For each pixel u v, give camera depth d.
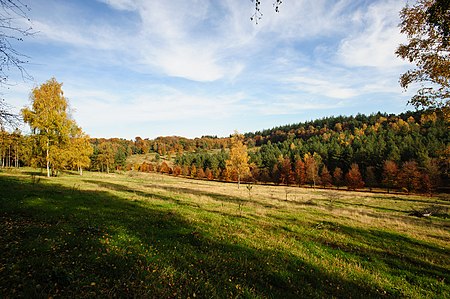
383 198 45.69
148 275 6.83
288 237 12.84
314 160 87.12
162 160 168.75
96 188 24.89
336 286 7.92
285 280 7.78
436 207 30.95
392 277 9.18
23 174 35.03
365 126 133.88
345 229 15.34
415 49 8.86
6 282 5.62
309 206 25.47
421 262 10.78
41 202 14.30
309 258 10.09
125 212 14.23
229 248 10.04
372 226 16.72
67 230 9.72
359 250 11.90
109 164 92.06
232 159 50.00
